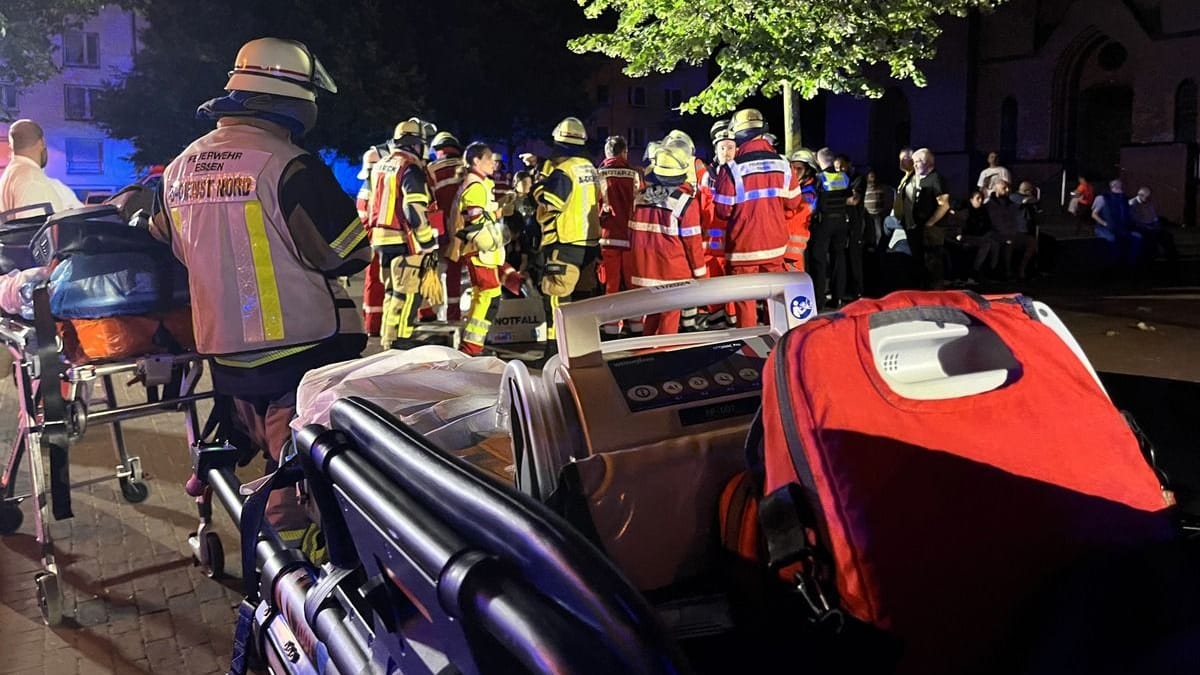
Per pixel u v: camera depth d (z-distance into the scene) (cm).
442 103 2648
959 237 1467
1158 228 1734
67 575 454
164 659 378
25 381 430
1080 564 172
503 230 1006
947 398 186
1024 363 194
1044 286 1431
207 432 408
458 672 147
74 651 384
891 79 2895
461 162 1020
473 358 350
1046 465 180
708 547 221
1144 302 1235
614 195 866
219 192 356
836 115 3111
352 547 203
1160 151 2381
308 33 2362
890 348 198
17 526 502
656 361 267
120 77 3259
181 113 2509
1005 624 170
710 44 1091
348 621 192
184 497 556
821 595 172
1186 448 573
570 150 870
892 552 169
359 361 347
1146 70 2452
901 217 1363
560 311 262
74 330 403
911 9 1079
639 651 112
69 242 381
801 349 185
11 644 389
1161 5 2425
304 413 316
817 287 1156
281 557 233
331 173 368
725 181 784
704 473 223
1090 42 2586
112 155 3912
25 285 432
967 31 2742
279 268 363
